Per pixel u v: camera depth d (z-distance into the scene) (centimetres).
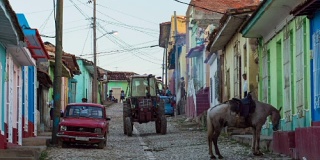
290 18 1953
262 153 1862
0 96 1884
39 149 1994
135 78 3312
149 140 2789
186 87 5350
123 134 3275
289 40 1981
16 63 2356
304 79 1780
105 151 2183
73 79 5338
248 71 2627
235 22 2636
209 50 3538
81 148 2306
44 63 3425
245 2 4606
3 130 1947
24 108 2586
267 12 2003
